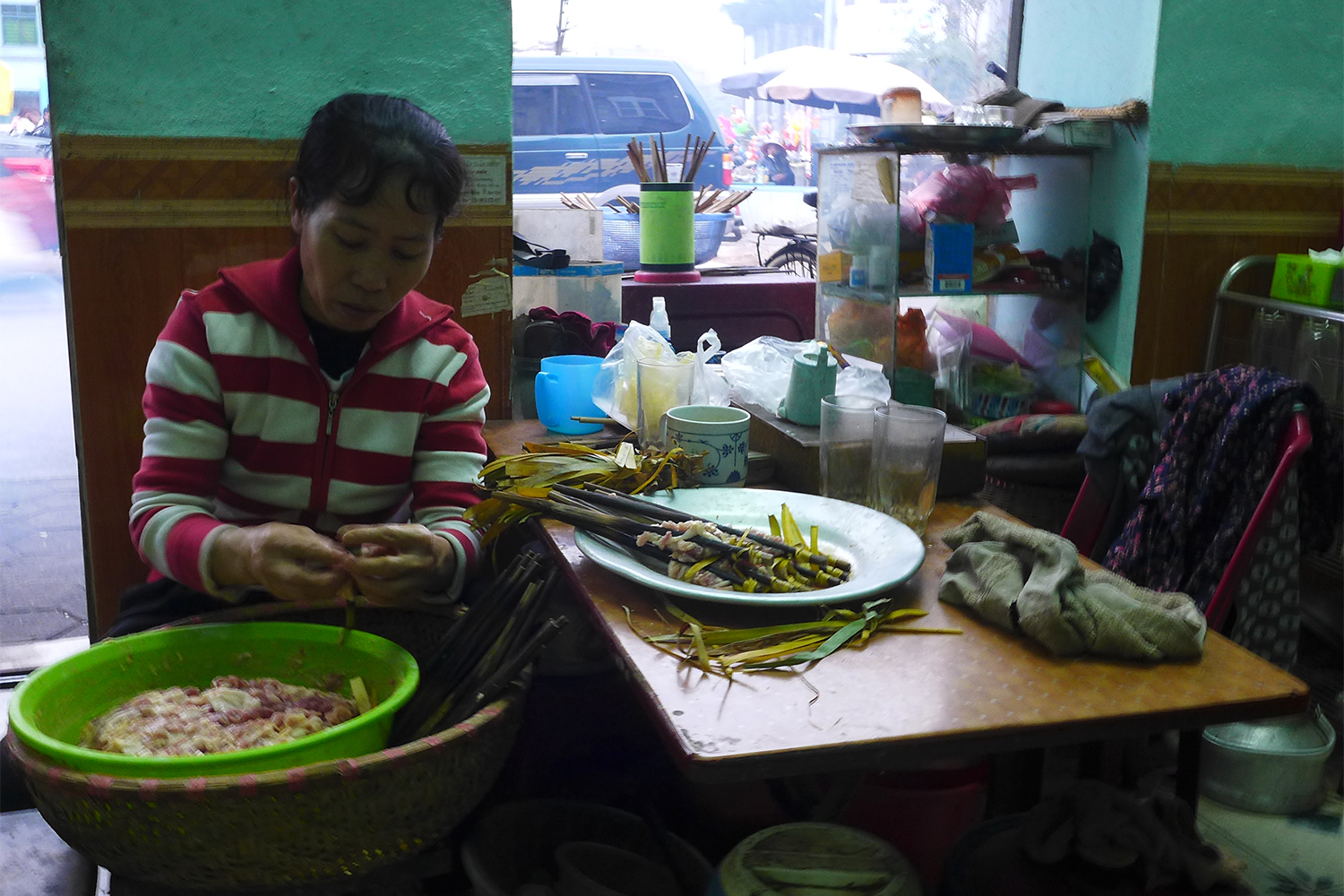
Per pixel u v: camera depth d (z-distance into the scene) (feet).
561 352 7.39
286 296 4.88
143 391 7.09
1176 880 3.89
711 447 5.18
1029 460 7.77
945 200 8.37
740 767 2.90
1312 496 6.10
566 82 12.18
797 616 3.89
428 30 7.14
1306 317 8.13
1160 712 3.20
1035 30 9.64
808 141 12.78
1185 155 8.46
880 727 3.07
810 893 3.47
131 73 6.64
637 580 3.89
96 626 7.28
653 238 9.21
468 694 4.21
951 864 3.95
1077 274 8.74
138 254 6.89
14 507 12.00
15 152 17.10
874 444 4.83
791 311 9.62
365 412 5.09
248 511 5.16
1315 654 8.13
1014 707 3.21
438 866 3.99
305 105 7.00
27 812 6.17
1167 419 6.44
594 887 4.10
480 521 4.87
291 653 4.51
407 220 4.35
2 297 17.57
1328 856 6.02
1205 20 8.23
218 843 3.43
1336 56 8.59
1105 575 3.92
